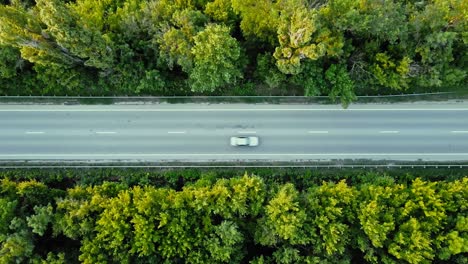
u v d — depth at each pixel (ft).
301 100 282.56
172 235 240.12
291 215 231.09
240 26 254.88
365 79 266.98
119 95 281.74
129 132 281.54
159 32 249.14
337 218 245.24
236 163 280.10
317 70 257.55
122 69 260.01
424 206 238.68
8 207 240.53
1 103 281.33
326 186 246.68
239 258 247.50
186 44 241.35
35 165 278.26
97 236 236.43
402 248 237.86
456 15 244.63
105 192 255.29
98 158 280.31
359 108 282.36
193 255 239.50
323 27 241.96
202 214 247.29
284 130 281.74
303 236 238.48
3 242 234.79
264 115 282.56
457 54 264.72
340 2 237.45
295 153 280.72
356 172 277.03
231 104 283.18
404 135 280.72
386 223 233.76
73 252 250.78
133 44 262.47
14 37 223.30
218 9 260.62
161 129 282.15
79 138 280.92
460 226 236.84
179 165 279.90
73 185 279.28
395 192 246.27
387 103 281.95
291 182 277.23
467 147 279.49
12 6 250.57
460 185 244.42
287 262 237.04
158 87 270.46
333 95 260.21
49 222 245.86
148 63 268.00
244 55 262.06
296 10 223.92
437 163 278.26
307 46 228.63
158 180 278.67
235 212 251.19
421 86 278.87
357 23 236.02
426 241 229.86
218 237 243.81
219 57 237.45
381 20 235.20
